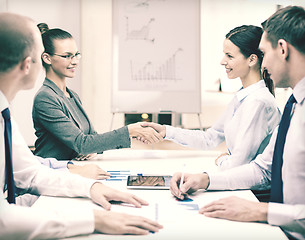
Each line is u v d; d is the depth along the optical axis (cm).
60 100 143
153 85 262
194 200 87
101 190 85
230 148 128
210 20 426
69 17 371
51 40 140
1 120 76
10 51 69
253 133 112
